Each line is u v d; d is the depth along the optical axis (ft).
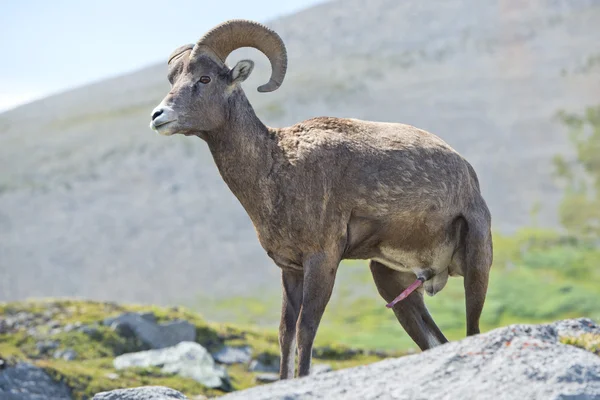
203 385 189.26
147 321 220.43
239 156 117.70
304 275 114.62
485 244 123.13
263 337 231.71
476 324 122.31
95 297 613.93
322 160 115.75
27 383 171.83
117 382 182.80
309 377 94.38
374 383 88.84
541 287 476.95
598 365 85.92
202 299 572.10
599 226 597.52
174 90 116.37
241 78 117.60
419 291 130.82
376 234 118.83
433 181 119.75
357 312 440.45
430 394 84.74
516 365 86.28
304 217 114.42
